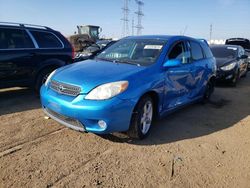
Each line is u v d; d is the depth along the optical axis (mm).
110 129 3865
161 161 3795
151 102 4516
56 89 4180
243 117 6156
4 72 6055
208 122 5652
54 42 7090
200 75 6270
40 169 3398
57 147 4016
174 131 4988
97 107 3738
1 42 6047
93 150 3980
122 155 3887
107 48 5801
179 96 5426
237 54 11102
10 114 5410
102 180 3248
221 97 8234
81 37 22281
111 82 3900
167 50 5059
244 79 12820
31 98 6750
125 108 3902
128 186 3172
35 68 6621
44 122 5004
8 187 3008
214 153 4176
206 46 7051
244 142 4676
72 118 3934
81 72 4273
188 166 3723
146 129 4492
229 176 3557
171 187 3215
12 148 3908
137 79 4160
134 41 5566
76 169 3447
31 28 6703
